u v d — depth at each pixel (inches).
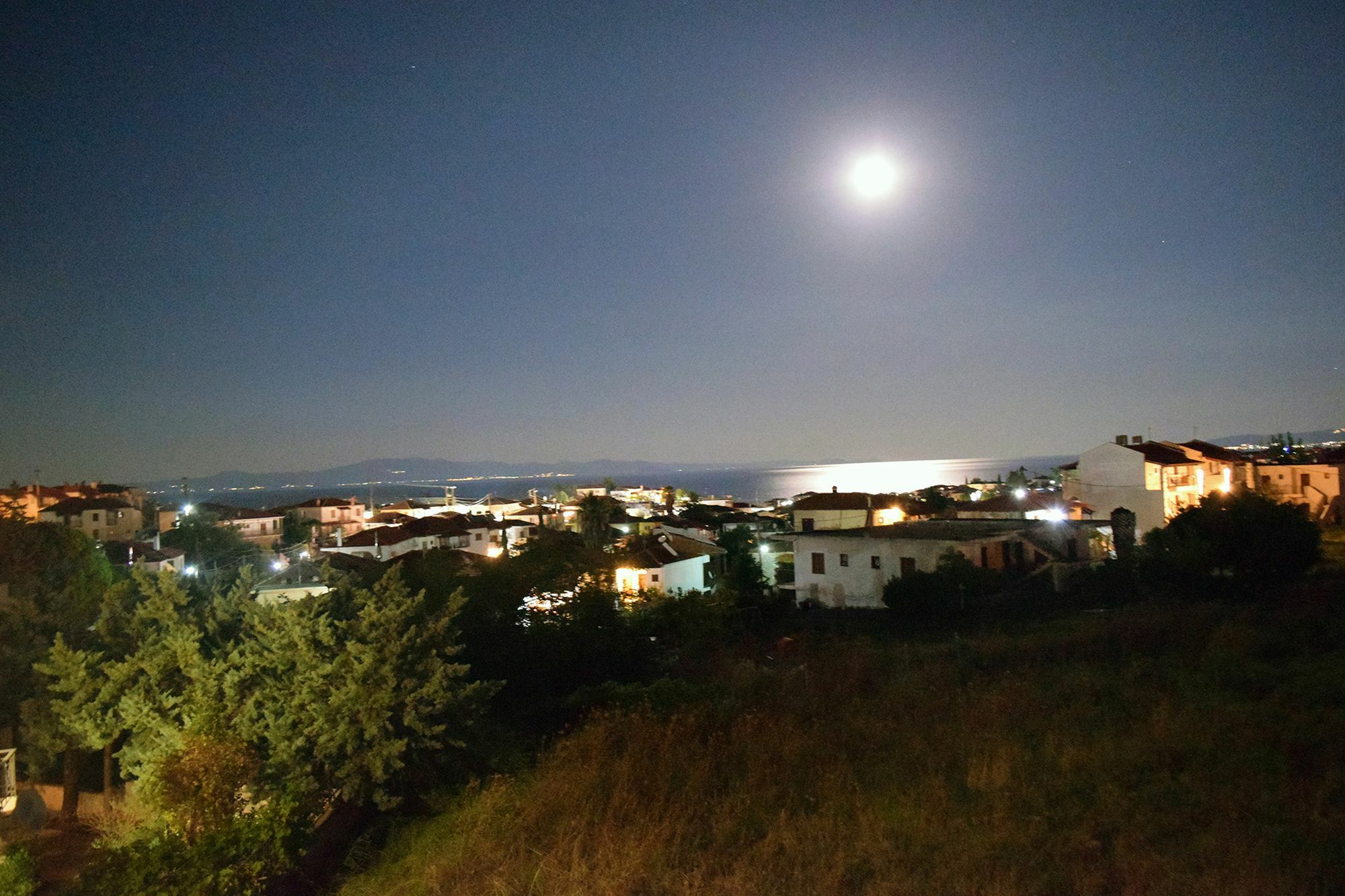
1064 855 283.6
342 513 4126.5
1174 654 611.8
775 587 1747.0
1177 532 1111.6
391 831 468.4
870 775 385.1
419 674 508.1
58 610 764.0
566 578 810.2
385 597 534.3
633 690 622.8
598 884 293.0
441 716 505.7
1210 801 314.0
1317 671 518.3
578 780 403.5
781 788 374.9
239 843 391.9
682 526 2689.5
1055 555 1384.1
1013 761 374.6
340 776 472.7
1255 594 935.0
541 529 2198.6
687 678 755.4
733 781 386.6
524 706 703.7
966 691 526.6
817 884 277.4
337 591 628.7
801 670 633.6
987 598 1157.1
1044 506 2154.3
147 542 2613.2
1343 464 2229.3
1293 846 273.7
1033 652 657.0
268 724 500.4
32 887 473.7
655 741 433.1
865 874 286.4
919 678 572.7
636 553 1830.7
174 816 456.1
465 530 2832.2
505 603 756.6
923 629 1058.7
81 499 3016.7
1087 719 443.5
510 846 354.3
